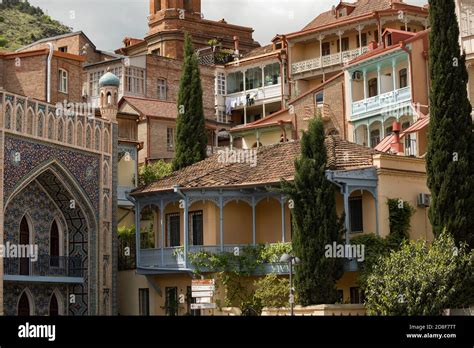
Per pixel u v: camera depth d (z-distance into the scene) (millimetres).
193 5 89750
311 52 76375
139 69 74500
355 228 39312
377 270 35500
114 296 44250
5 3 89312
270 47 82812
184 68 52062
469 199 36438
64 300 43375
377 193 38531
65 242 43844
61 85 61938
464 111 37250
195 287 33562
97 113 59406
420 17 72250
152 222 48125
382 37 65375
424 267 33969
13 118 38969
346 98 63281
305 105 66875
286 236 41406
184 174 45281
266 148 45000
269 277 38500
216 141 70562
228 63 81938
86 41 78188
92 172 43688
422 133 51156
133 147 55188
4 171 38438
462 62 37688
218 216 42250
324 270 36312
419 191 40031
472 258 34812
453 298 34188
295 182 37188
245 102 79438
